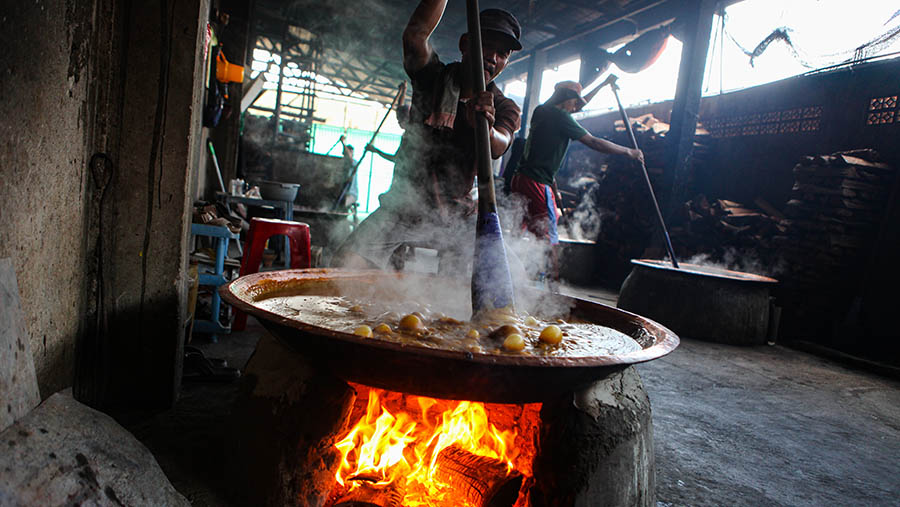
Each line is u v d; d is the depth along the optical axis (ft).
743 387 11.75
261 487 5.00
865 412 10.74
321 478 4.94
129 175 6.79
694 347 15.15
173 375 7.32
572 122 15.62
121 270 6.93
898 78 16.99
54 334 5.74
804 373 13.48
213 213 11.46
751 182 22.07
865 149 17.29
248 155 34.76
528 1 31.27
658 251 23.15
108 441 4.36
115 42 6.48
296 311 5.47
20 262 4.59
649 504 5.19
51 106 4.99
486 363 3.73
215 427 6.95
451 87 8.04
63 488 3.60
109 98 6.56
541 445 4.79
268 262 19.42
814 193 17.21
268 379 5.29
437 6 7.94
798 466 7.84
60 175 5.45
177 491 5.09
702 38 22.57
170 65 6.73
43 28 4.60
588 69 32.04
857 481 7.51
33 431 3.71
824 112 19.29
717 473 7.34
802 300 17.37
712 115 24.20
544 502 4.75
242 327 11.95
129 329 7.07
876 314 16.20
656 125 24.93
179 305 7.25
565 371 4.02
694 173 24.35
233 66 20.21
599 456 4.65
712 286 16.17
